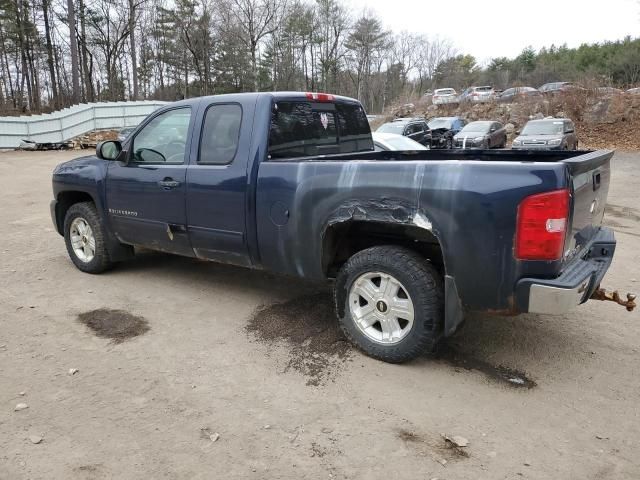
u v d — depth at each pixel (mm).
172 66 56625
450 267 3135
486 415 2957
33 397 3102
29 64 49688
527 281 2930
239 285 5180
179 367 3492
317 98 4570
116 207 5043
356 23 64562
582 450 2650
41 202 10453
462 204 3020
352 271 3566
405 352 3406
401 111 34094
